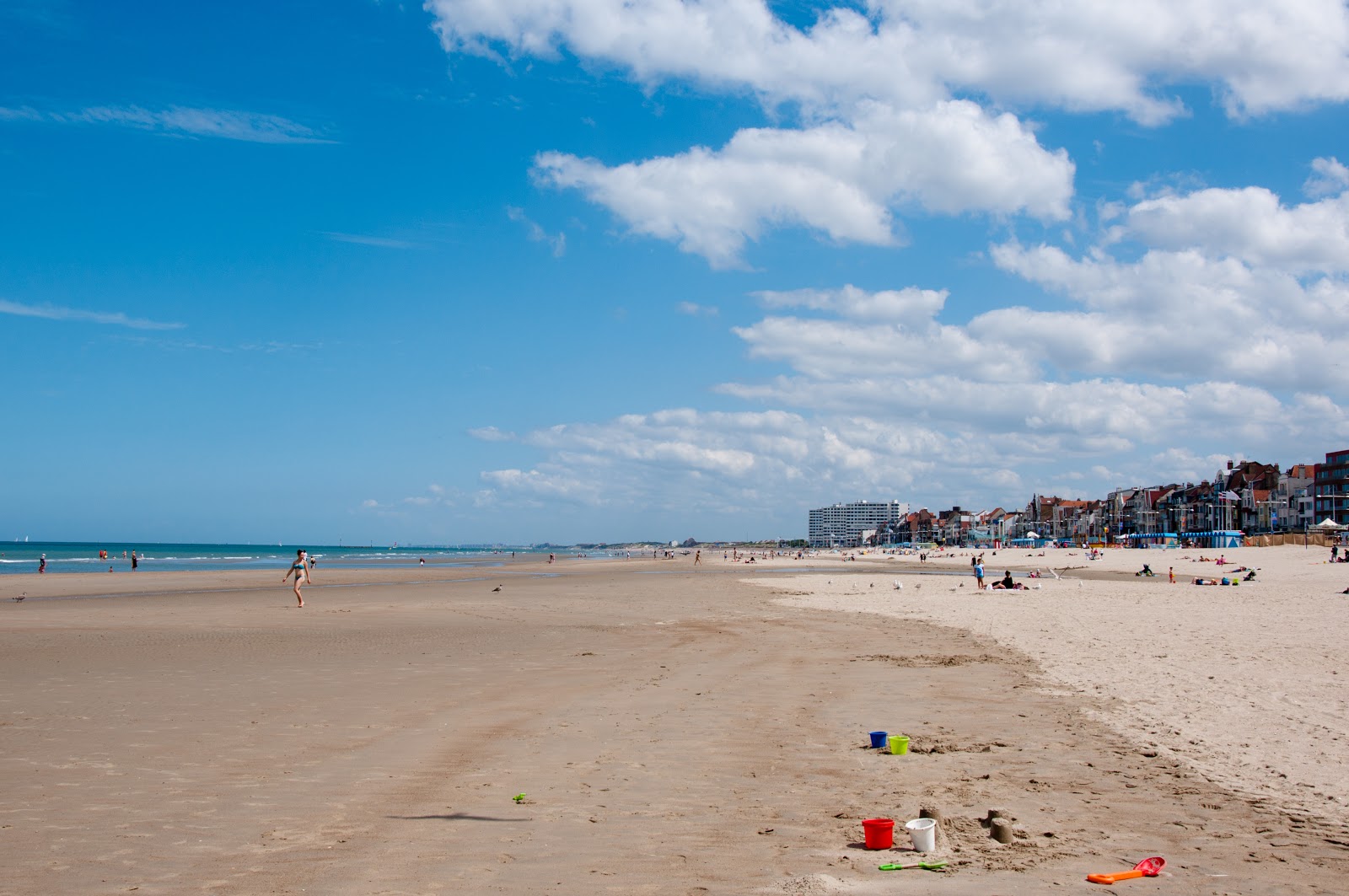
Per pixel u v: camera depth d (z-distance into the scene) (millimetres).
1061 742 11484
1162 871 6625
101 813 8297
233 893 6199
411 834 7637
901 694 15367
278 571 80562
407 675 17562
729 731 12258
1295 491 155000
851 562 140750
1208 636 23500
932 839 7125
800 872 6629
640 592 50094
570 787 9289
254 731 12180
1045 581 64125
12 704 14281
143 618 31656
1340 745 11023
